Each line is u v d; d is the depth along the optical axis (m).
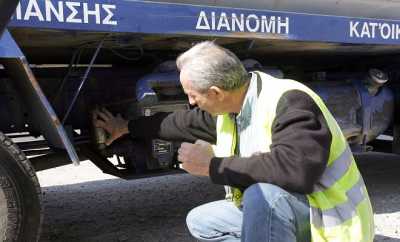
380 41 4.30
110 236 3.95
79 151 3.77
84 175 6.46
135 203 4.99
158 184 5.82
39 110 3.05
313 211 2.14
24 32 3.04
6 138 2.68
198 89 2.13
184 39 3.64
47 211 4.75
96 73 4.07
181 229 4.11
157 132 2.83
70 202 5.08
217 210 2.61
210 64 2.10
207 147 2.19
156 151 3.75
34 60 4.30
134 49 3.96
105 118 3.53
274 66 5.25
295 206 2.16
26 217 2.77
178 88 3.86
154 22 3.25
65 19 2.95
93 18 3.04
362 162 6.77
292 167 1.99
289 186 2.03
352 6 4.09
